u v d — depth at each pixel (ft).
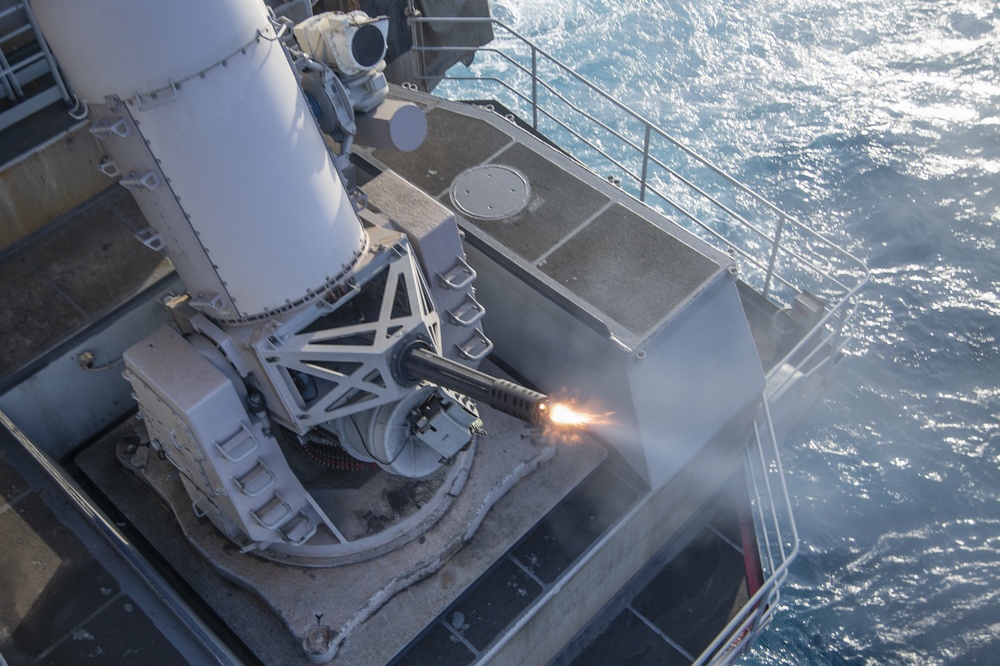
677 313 30.60
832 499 51.93
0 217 34.53
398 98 36.70
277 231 24.75
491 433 31.81
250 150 23.59
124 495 31.63
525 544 31.01
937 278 61.62
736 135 69.21
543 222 32.81
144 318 33.65
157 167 23.57
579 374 31.96
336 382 26.37
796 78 72.43
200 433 25.88
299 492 28.68
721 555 34.73
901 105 70.54
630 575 33.83
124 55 21.90
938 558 49.80
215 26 22.30
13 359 32.40
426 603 29.12
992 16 75.41
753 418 35.22
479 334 31.42
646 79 72.49
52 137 33.68
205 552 29.76
